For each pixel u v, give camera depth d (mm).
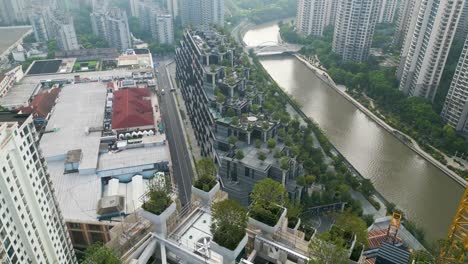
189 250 74750
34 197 121125
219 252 69250
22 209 114750
